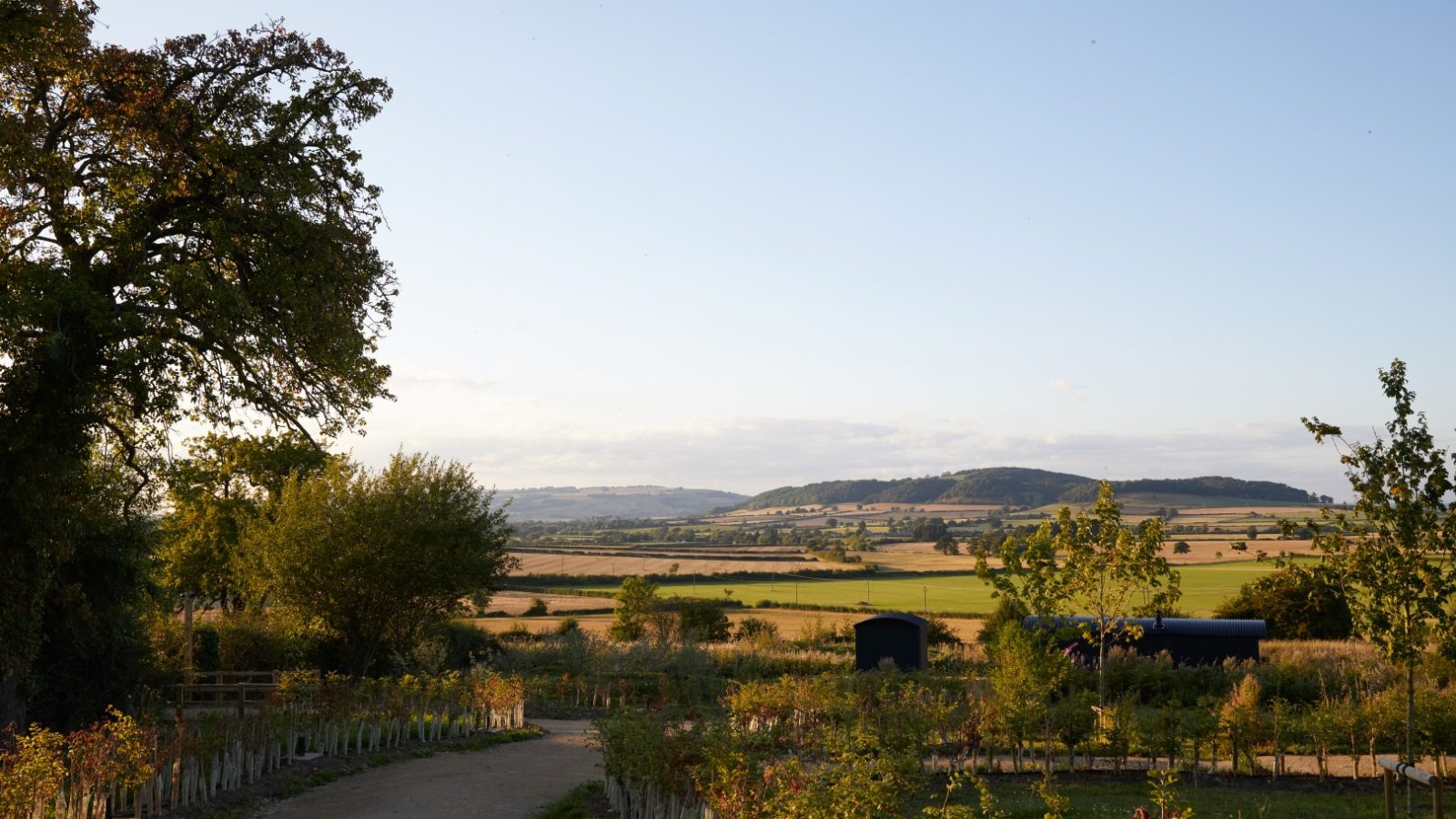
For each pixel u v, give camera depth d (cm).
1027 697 2152
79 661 2431
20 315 1762
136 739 1497
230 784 1739
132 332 1975
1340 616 5150
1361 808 1617
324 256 2217
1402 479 1399
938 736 2178
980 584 12306
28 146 1945
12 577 1984
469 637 5209
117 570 2522
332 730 2148
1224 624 4100
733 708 2514
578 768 2156
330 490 3741
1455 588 1365
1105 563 2373
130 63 2119
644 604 6488
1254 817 1532
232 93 2198
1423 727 1878
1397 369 1421
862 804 1034
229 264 2273
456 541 3772
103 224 2034
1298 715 2705
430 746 2436
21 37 1922
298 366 2348
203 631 3756
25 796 1287
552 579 11944
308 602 3634
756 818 1148
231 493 4812
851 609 8950
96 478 2403
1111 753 2103
